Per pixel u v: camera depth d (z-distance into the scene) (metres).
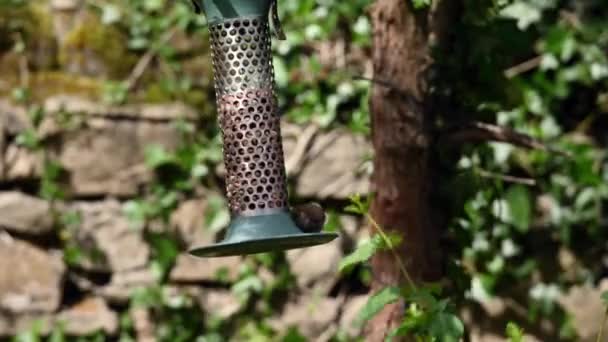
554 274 10.40
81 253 10.20
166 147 10.45
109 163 10.34
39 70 10.41
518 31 7.94
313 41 10.53
